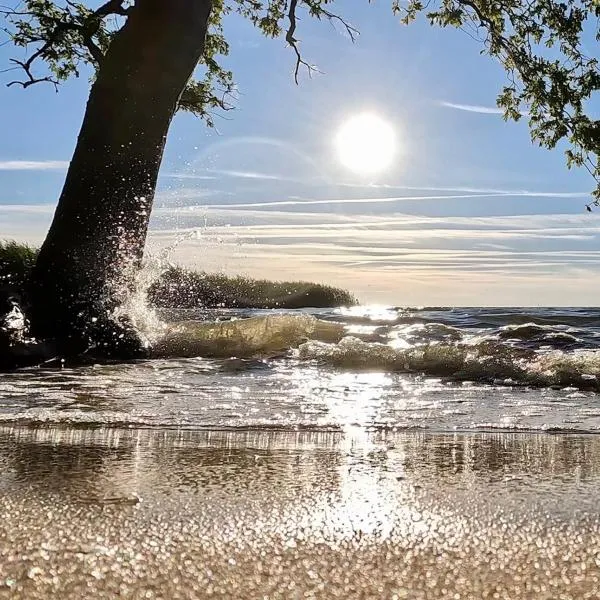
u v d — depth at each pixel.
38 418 3.69
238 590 1.37
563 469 2.62
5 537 1.68
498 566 1.52
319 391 4.93
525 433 3.44
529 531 1.80
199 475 2.46
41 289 8.88
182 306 13.84
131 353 7.76
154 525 1.81
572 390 5.06
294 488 2.28
